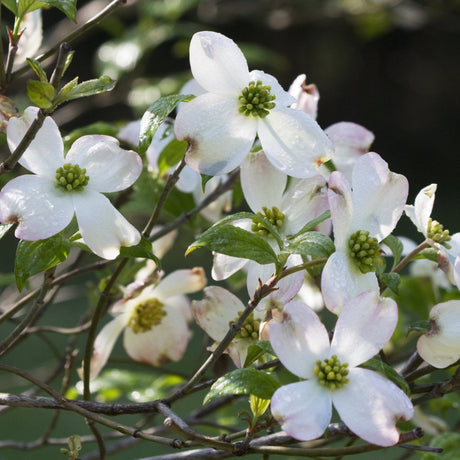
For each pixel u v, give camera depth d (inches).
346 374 40.8
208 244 41.6
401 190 42.8
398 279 42.1
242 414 42.0
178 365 117.1
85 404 42.8
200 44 43.4
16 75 45.6
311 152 43.4
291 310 41.2
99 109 177.8
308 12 109.6
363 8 108.7
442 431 51.3
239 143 43.4
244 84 43.6
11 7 46.1
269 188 44.6
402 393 40.6
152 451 99.1
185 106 43.2
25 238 42.0
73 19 44.3
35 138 42.8
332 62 265.1
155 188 51.0
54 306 144.4
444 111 285.9
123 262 45.6
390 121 284.7
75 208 42.5
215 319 45.5
